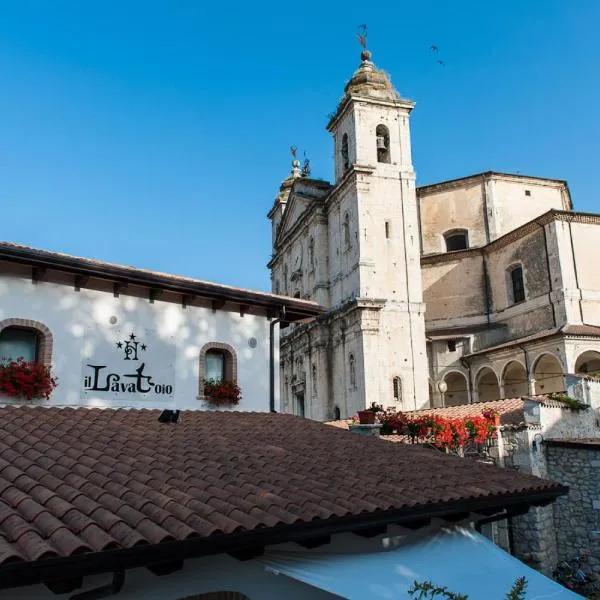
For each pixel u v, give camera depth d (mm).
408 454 13344
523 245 39031
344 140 42812
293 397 46094
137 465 9664
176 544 6797
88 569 6203
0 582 5691
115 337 15328
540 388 36750
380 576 8867
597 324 35125
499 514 12203
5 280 13984
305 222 46188
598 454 19969
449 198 45406
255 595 8797
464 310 42562
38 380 13641
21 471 8594
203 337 16906
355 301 36969
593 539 19672
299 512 8266
